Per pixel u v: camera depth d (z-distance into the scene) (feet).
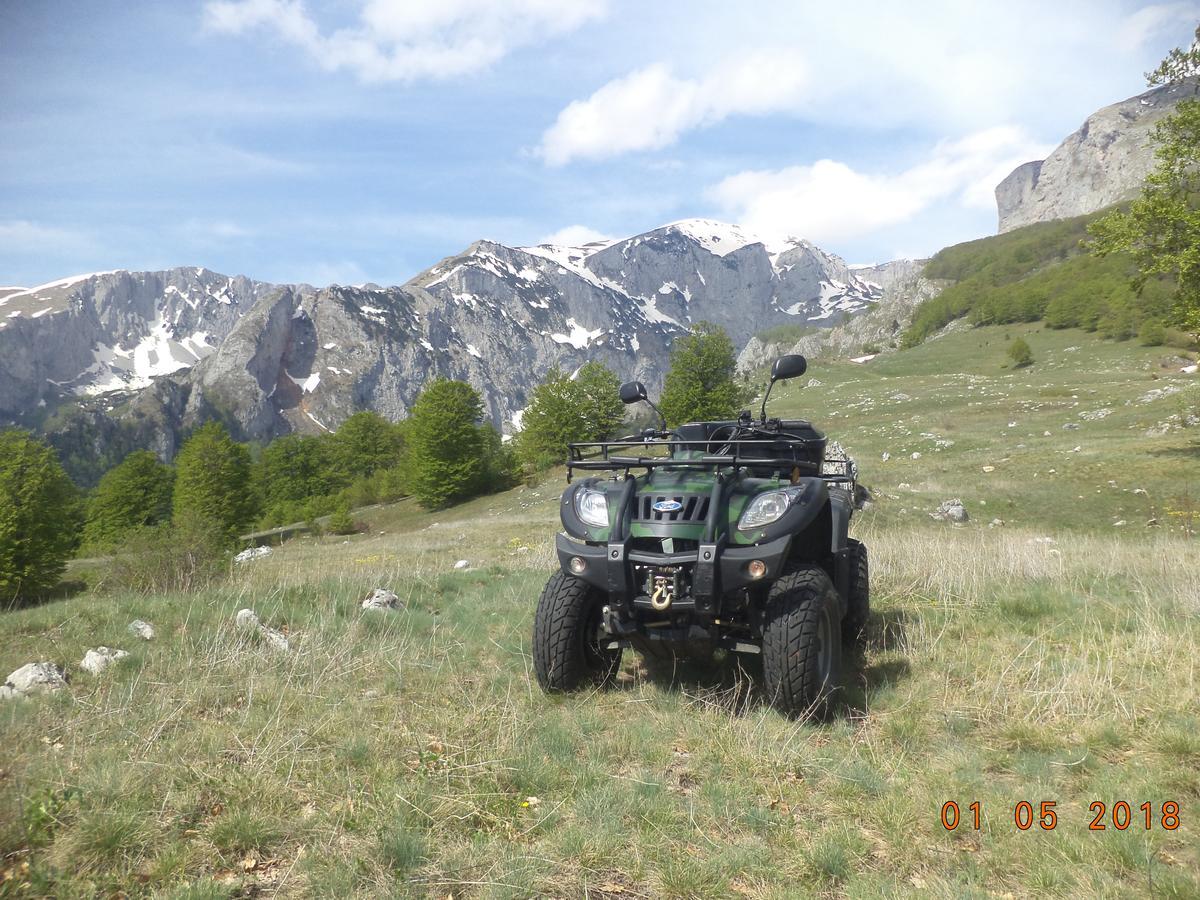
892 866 9.53
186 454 185.47
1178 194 80.53
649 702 15.37
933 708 14.76
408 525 191.83
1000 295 451.94
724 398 176.55
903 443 143.43
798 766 12.25
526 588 27.78
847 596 18.11
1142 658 16.83
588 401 220.23
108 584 34.19
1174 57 81.97
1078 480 91.45
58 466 118.11
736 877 9.26
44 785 10.85
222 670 16.58
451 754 12.61
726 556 14.19
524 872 9.10
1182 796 10.86
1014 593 24.59
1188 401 122.11
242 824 9.91
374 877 9.02
